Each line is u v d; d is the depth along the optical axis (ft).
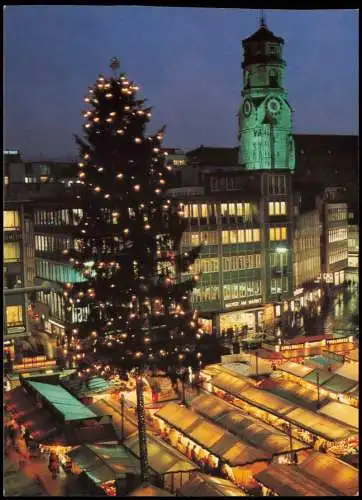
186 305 104.68
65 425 120.37
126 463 105.81
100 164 95.66
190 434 120.88
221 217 246.68
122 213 95.86
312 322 261.44
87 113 95.20
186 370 105.91
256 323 256.32
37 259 229.45
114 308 97.40
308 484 92.53
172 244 102.78
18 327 181.98
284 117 328.08
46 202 221.25
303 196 313.53
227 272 247.09
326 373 150.71
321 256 315.58
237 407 142.20
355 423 121.70
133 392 153.38
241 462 107.76
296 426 126.11
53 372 161.99
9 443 126.21
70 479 109.70
